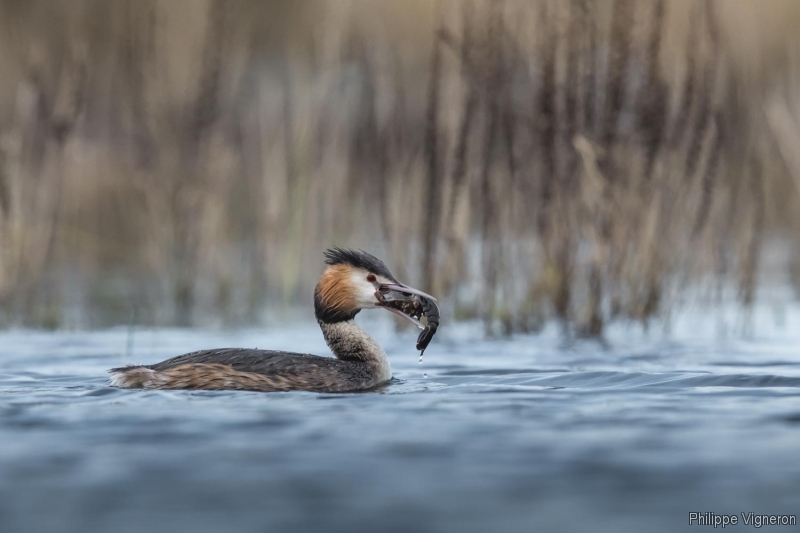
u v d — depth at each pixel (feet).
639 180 71.97
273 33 101.09
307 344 68.74
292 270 85.71
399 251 77.20
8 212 80.43
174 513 28.30
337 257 54.39
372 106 80.59
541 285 73.41
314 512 28.43
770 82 94.94
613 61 70.90
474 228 79.87
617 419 39.24
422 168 78.48
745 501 29.30
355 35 85.56
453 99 75.56
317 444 35.29
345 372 50.37
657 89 70.90
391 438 36.14
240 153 90.74
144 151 85.56
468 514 28.25
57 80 91.25
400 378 53.31
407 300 54.13
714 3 74.95
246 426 38.04
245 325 78.48
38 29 95.66
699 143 71.56
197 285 84.12
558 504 29.07
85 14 96.58
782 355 62.13
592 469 32.24
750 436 36.42
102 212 100.78
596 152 70.79
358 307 53.52
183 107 84.79
